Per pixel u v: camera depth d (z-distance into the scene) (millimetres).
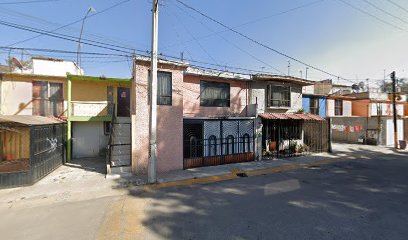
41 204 6219
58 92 13648
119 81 14164
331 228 4617
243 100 14156
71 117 12781
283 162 12055
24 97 12898
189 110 12289
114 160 10211
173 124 9930
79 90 14055
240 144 12305
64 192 7152
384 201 6184
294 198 6496
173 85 9914
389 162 12398
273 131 14805
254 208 5754
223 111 13320
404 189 7309
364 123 19984
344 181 8383
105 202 6336
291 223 4863
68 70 14680
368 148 17359
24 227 4844
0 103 12484
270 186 7801
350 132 21094
